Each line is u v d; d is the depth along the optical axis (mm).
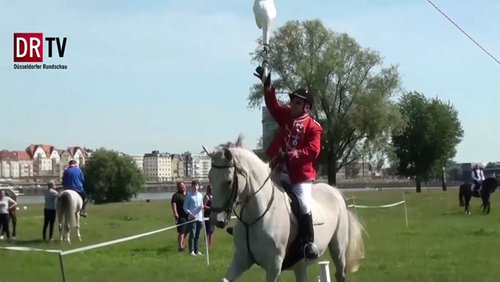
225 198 8430
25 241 23875
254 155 8969
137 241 23688
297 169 9195
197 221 19500
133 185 83938
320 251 9797
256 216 8727
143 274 15727
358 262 10844
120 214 41562
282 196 9078
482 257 17922
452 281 14000
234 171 8477
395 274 14930
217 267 16859
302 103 9320
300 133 9203
